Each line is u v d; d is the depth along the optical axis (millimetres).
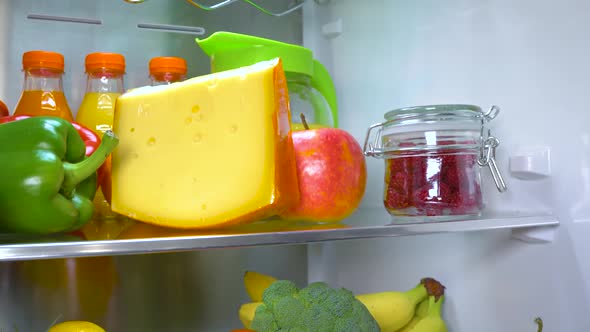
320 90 977
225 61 834
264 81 667
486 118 725
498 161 761
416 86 883
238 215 658
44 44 912
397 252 925
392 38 930
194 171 691
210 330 1003
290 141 703
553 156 688
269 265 1062
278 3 1094
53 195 635
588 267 645
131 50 972
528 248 715
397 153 745
